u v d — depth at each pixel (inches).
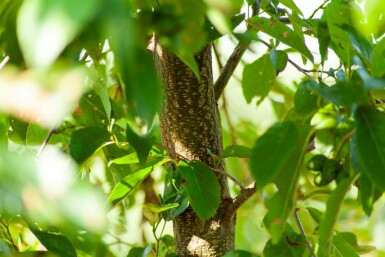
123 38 196.7
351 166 233.1
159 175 271.9
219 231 248.2
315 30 249.6
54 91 206.5
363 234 276.5
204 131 247.9
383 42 243.9
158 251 251.8
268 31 245.1
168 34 228.7
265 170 229.3
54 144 259.4
